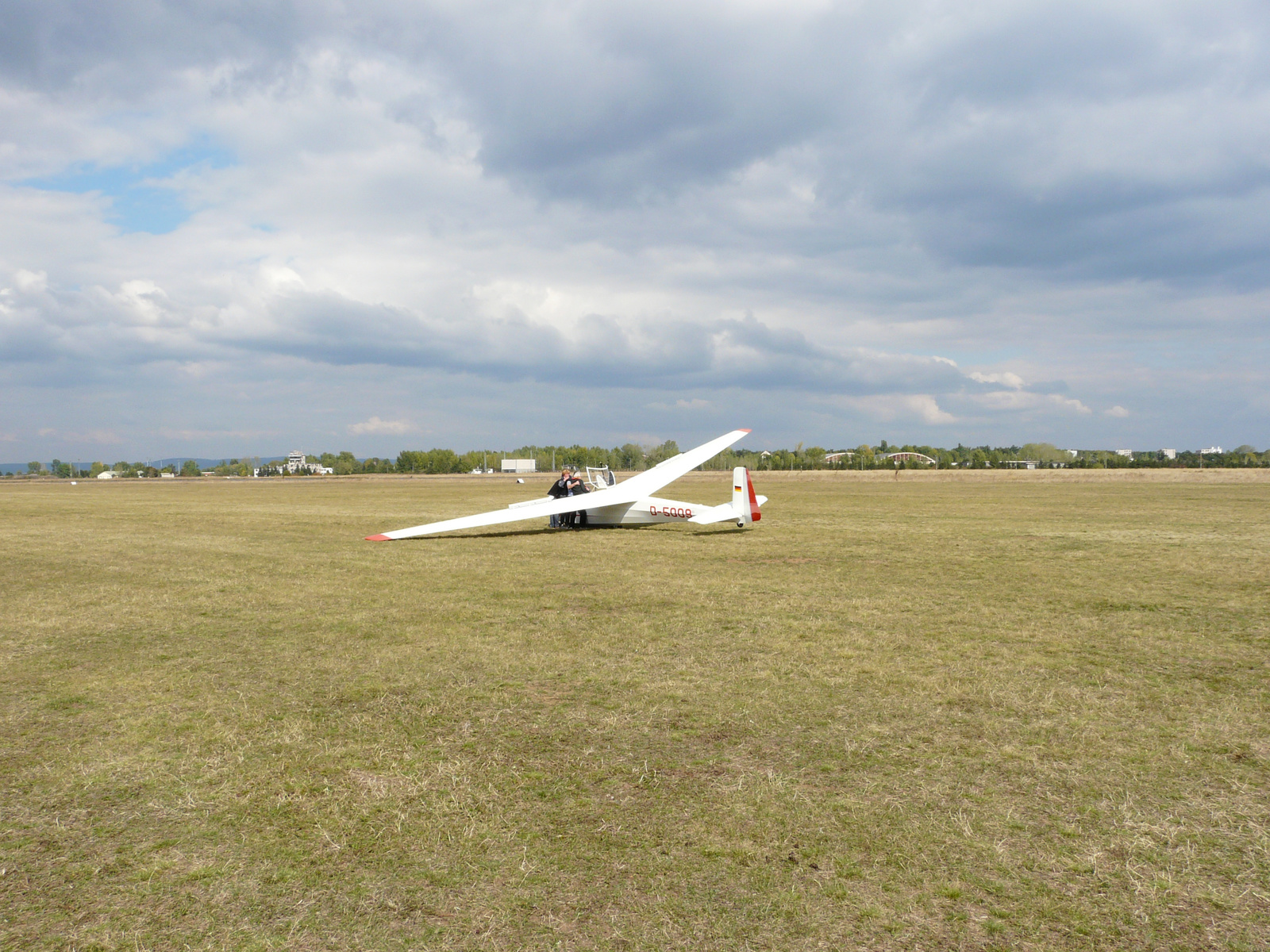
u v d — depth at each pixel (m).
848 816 3.36
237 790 3.70
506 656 6.24
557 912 2.65
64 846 3.19
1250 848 3.05
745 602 8.54
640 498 17.89
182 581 10.36
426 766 3.98
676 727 4.54
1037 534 16.23
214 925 2.62
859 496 34.16
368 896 2.78
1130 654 6.20
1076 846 3.08
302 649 6.54
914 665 5.88
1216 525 18.25
